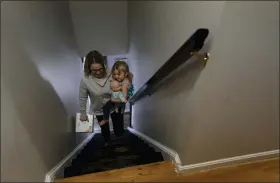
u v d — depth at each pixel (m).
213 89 1.48
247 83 1.49
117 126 2.71
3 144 1.17
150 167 1.81
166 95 2.24
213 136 1.64
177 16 1.73
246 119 1.61
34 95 1.65
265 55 1.43
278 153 1.75
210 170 1.59
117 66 2.38
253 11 1.30
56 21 2.58
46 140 1.81
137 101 4.24
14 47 1.38
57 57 2.44
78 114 2.78
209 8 1.34
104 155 2.41
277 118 1.63
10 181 1.21
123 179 1.61
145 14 2.72
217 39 1.34
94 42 4.46
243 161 1.70
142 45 3.11
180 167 1.73
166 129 2.26
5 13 1.29
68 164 2.31
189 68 1.66
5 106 1.21
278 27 1.37
